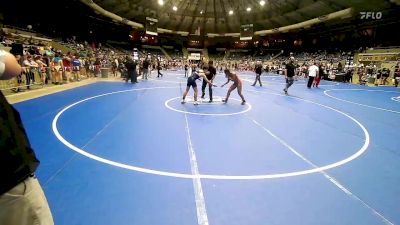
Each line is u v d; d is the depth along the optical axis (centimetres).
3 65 142
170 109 902
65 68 1534
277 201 339
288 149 538
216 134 626
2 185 140
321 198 350
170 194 346
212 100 1126
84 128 632
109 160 448
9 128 146
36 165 163
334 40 4241
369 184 396
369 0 2573
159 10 4356
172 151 503
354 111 998
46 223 166
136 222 286
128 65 1662
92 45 3981
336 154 519
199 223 290
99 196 333
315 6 3278
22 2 2839
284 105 1064
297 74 2912
